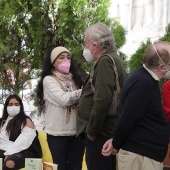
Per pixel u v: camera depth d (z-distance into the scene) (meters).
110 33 3.18
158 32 6.90
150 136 2.58
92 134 2.99
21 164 4.82
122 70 3.12
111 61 3.05
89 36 3.17
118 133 2.57
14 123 5.05
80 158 4.04
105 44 3.13
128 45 7.14
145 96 2.51
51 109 3.97
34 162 3.76
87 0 5.61
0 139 5.09
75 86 4.19
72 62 4.25
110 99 2.96
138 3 7.19
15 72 6.04
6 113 5.22
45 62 4.14
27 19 5.79
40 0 5.59
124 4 7.24
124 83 2.81
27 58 5.96
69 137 3.98
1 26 5.84
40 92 4.16
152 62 2.58
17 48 5.96
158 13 6.95
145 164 2.57
